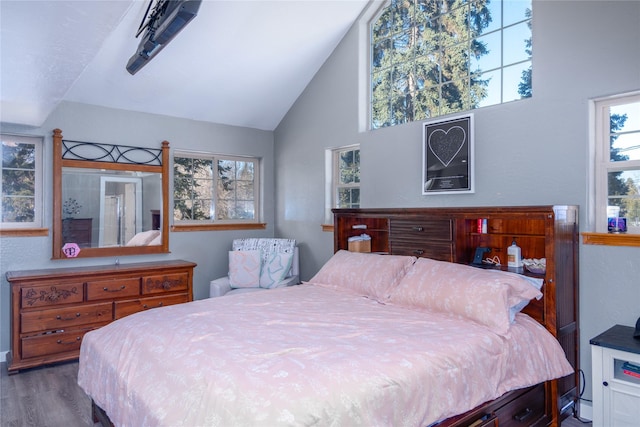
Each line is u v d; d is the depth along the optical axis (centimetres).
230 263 435
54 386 305
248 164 514
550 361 224
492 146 298
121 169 411
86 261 390
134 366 183
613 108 251
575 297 254
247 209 512
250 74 421
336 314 243
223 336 197
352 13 397
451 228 292
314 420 130
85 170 392
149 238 428
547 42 269
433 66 348
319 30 400
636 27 232
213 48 375
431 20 351
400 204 363
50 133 375
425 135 339
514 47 296
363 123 402
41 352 335
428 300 250
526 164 280
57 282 341
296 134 483
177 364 168
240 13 352
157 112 432
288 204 496
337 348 181
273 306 263
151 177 430
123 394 175
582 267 255
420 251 315
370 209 352
